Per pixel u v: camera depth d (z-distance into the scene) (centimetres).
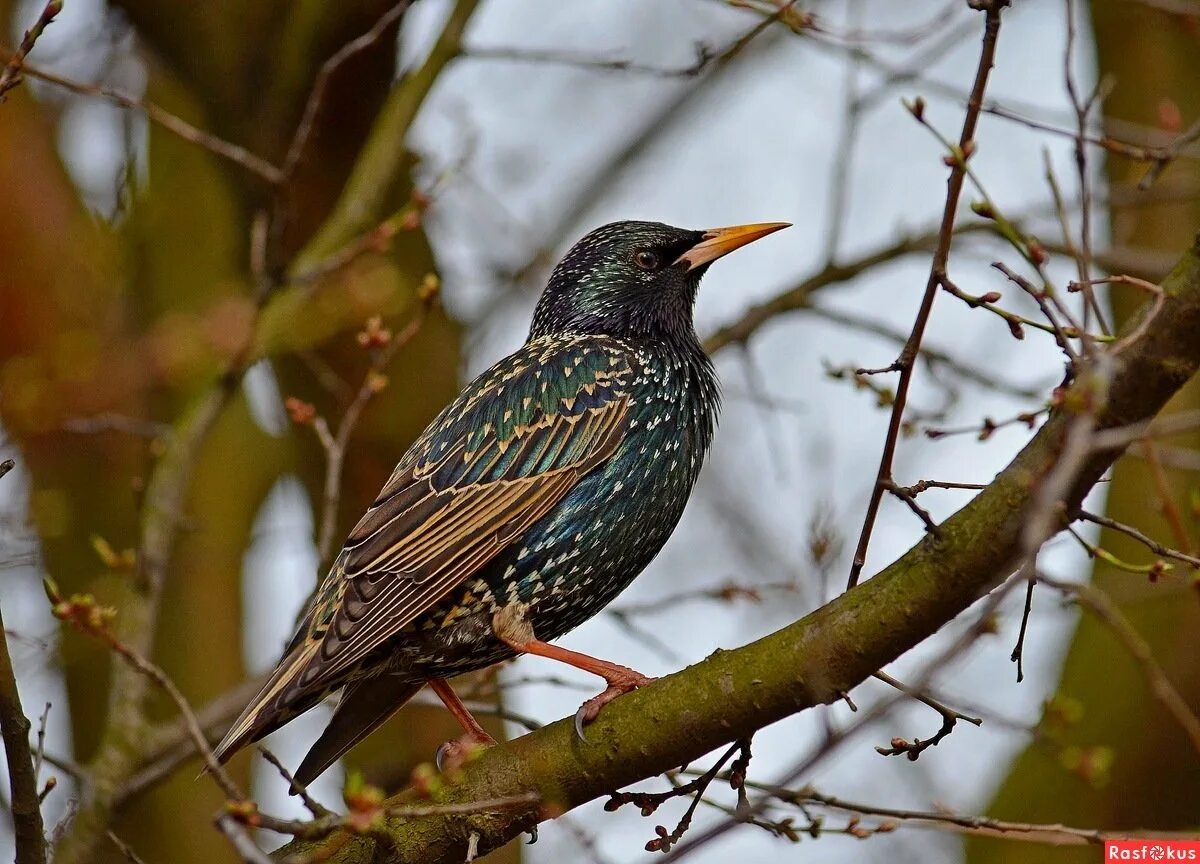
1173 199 1234
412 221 1084
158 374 1248
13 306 1341
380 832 730
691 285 1080
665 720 746
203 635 1338
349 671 905
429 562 917
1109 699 1260
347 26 1207
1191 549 903
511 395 970
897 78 1251
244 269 1337
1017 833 887
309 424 1241
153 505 1091
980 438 775
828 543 1012
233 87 1246
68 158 1493
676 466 1006
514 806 770
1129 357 659
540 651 927
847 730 623
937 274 679
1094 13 1384
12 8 1398
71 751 1272
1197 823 1246
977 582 695
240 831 591
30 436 1211
